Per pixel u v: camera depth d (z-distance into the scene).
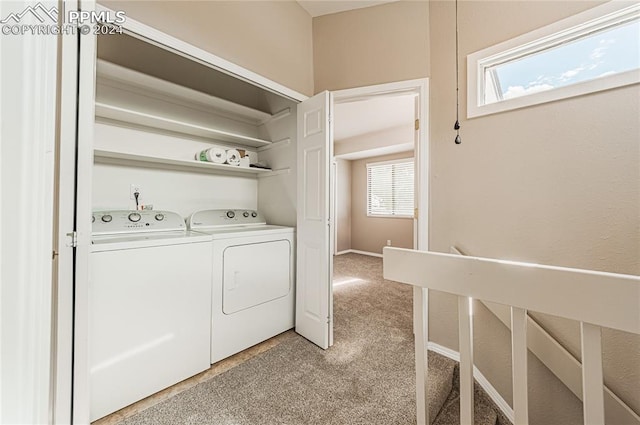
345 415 1.27
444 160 1.79
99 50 1.74
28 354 0.53
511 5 1.49
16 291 0.51
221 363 1.72
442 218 1.80
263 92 2.58
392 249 0.85
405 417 1.25
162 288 1.45
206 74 2.29
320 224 1.93
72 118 0.81
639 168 1.12
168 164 2.07
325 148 1.89
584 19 1.25
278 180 2.45
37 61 0.54
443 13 1.79
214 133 2.14
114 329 1.28
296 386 1.48
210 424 1.22
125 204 1.86
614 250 1.19
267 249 2.03
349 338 2.03
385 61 2.00
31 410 0.54
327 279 1.89
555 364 1.28
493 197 1.56
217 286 1.71
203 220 2.12
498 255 1.54
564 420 1.33
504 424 1.43
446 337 1.80
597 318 0.53
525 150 1.43
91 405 1.22
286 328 2.18
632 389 1.14
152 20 1.31
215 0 1.58
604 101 1.20
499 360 1.52
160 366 1.44
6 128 0.49
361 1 2.03
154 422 1.23
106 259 1.26
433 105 1.85
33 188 0.54
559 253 1.33
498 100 1.61
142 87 1.88
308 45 2.23
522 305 0.62
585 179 1.25
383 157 5.55
